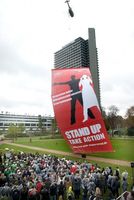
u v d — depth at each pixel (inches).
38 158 1387.8
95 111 1546.5
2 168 1071.6
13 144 3646.7
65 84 1604.3
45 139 4360.2
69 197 753.0
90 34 7844.5
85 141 1588.3
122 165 1470.2
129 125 5329.7
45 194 737.0
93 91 1550.2
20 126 6309.1
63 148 2640.3
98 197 685.9
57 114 1642.5
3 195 768.9
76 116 1584.6
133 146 2422.5
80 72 1573.6
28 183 782.5
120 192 890.7
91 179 821.2
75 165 1011.9
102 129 1545.3
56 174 892.0
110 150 1539.1
